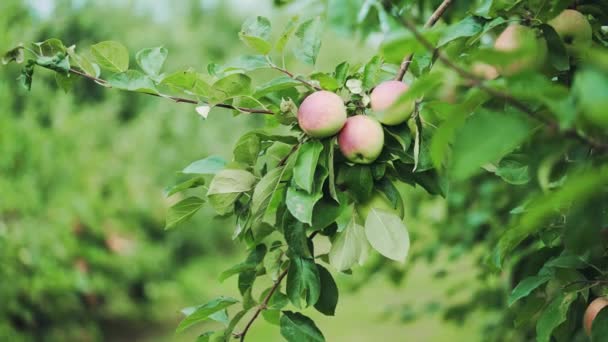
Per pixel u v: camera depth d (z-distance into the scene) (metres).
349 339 7.29
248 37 1.93
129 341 8.08
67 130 6.86
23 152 6.08
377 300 8.10
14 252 5.46
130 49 10.93
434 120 1.93
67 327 6.37
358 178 1.93
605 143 1.64
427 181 1.97
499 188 3.05
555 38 1.83
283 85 1.91
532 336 2.85
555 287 1.95
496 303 3.22
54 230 5.97
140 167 8.33
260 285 7.74
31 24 7.22
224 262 10.34
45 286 5.79
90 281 6.59
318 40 1.99
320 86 1.94
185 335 8.30
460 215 3.43
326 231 1.99
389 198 1.96
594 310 1.89
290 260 1.96
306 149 1.88
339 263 1.94
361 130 1.89
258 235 2.02
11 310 5.65
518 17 1.88
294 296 1.95
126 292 7.73
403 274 3.59
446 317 3.54
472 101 1.62
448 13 2.55
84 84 9.44
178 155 9.41
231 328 2.00
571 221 1.74
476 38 1.94
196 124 9.88
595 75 1.46
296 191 1.88
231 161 1.95
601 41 1.96
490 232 3.09
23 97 6.81
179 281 8.67
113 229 7.02
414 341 6.85
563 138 1.67
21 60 1.94
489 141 1.55
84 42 10.09
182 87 1.95
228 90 1.91
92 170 7.08
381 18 2.53
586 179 1.50
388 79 2.04
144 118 9.65
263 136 1.93
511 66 1.81
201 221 9.83
